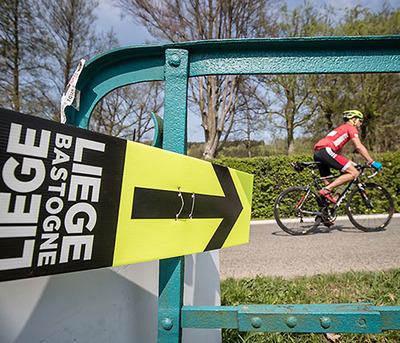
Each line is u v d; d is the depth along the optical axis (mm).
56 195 535
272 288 2221
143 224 697
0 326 491
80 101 961
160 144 989
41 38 12898
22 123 492
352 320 773
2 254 462
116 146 646
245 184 1188
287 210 6027
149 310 947
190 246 832
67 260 547
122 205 653
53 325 585
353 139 4250
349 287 2184
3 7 11805
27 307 538
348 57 951
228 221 1033
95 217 597
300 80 16656
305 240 4168
